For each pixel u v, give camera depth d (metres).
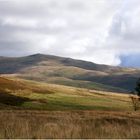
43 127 22.50
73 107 113.94
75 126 23.38
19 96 122.12
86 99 141.50
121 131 21.92
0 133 20.27
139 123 34.62
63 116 50.19
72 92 176.25
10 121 26.58
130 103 152.50
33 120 30.55
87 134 20.73
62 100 126.81
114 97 182.00
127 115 63.44
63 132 20.66
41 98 124.88
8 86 138.25
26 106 101.94
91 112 72.75
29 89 141.62
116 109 123.69
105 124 27.81
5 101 103.75
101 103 138.12
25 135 19.88
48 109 99.81
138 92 98.56
